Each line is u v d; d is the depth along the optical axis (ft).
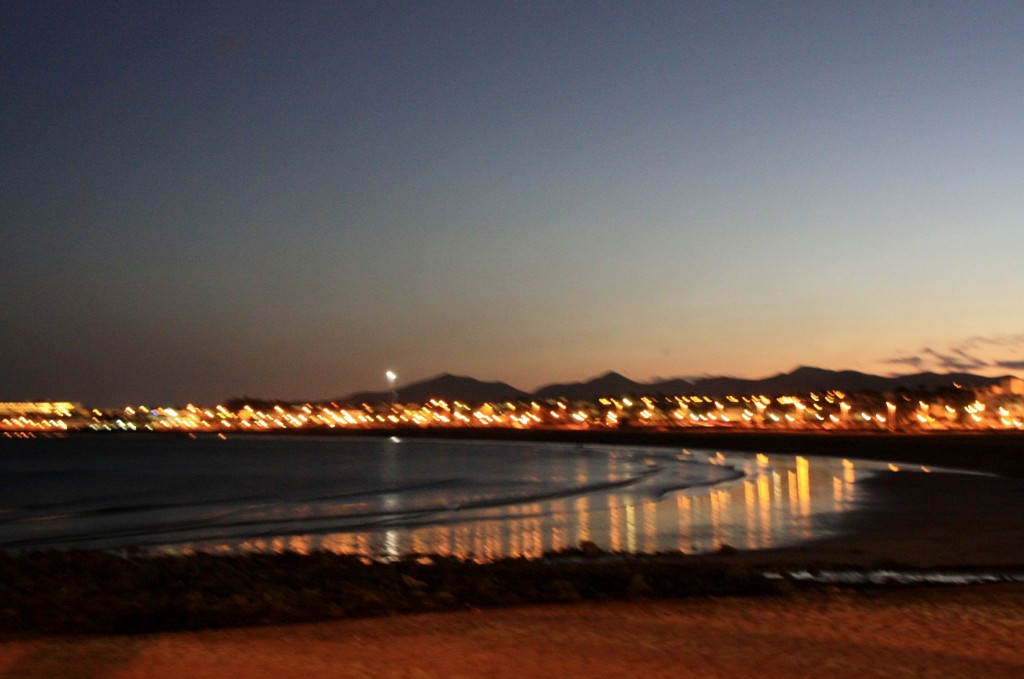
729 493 172.35
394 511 145.89
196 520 135.95
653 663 38.81
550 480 237.04
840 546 90.02
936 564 75.31
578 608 52.90
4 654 40.78
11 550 101.04
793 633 44.55
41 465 368.27
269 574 67.36
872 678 36.19
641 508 141.28
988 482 196.54
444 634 45.16
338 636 44.83
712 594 58.39
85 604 53.36
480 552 92.17
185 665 38.60
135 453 524.11
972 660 38.91
